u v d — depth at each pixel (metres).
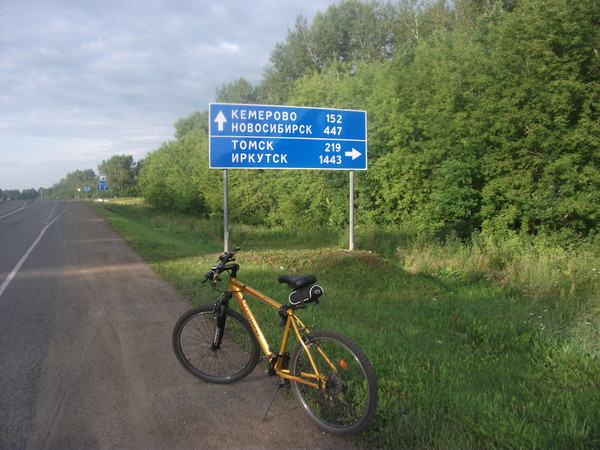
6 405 3.52
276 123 10.90
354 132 11.52
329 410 3.19
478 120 12.16
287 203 19.84
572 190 10.76
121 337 5.21
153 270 9.86
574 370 4.60
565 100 10.43
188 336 4.10
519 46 11.34
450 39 16.23
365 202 17.31
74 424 3.22
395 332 5.70
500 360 4.92
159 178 39.19
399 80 15.89
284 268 10.02
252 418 3.31
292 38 41.84
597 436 3.08
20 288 7.96
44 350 4.77
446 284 9.41
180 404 3.54
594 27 10.55
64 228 22.36
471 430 3.11
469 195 13.26
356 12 39.62
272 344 4.75
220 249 14.98
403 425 3.10
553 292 8.28
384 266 10.29
